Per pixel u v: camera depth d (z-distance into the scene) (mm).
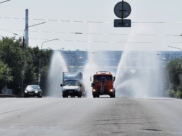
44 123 35531
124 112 46250
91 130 31375
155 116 42375
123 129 32094
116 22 63781
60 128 32438
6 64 133125
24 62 149750
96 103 61438
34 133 29672
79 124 35000
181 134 30062
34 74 158250
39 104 58188
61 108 51156
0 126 33438
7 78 131500
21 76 142125
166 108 53031
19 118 39281
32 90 116750
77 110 48375
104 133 29844
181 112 47250
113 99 75562
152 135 29328
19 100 69188
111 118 39844
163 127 33812
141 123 36219
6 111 46406
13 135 28672
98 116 41562
